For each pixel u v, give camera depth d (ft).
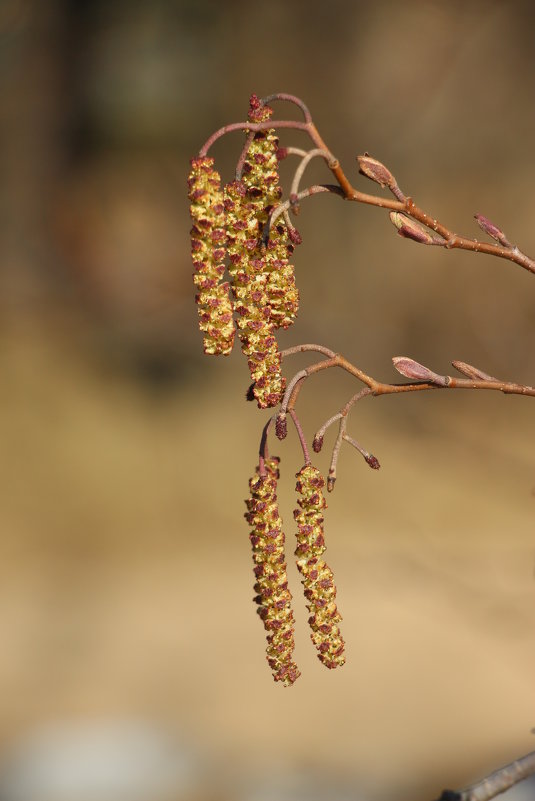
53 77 56.44
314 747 25.39
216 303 7.52
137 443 45.16
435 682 28.22
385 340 46.44
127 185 55.98
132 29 56.34
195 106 55.83
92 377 49.21
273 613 7.97
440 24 52.31
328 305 48.19
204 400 47.96
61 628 33.09
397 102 52.37
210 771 24.39
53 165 56.34
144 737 26.11
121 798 23.36
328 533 37.55
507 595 26.89
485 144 50.57
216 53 55.57
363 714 26.84
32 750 25.63
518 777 7.95
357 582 32.76
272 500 7.96
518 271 46.32
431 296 47.09
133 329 51.85
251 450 44.32
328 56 53.57
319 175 51.26
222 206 7.50
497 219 48.98
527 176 49.32
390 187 8.11
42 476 43.09
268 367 7.72
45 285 54.34
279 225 7.63
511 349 45.19
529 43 50.78
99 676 29.53
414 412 44.06
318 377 46.06
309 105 53.16
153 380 49.21
